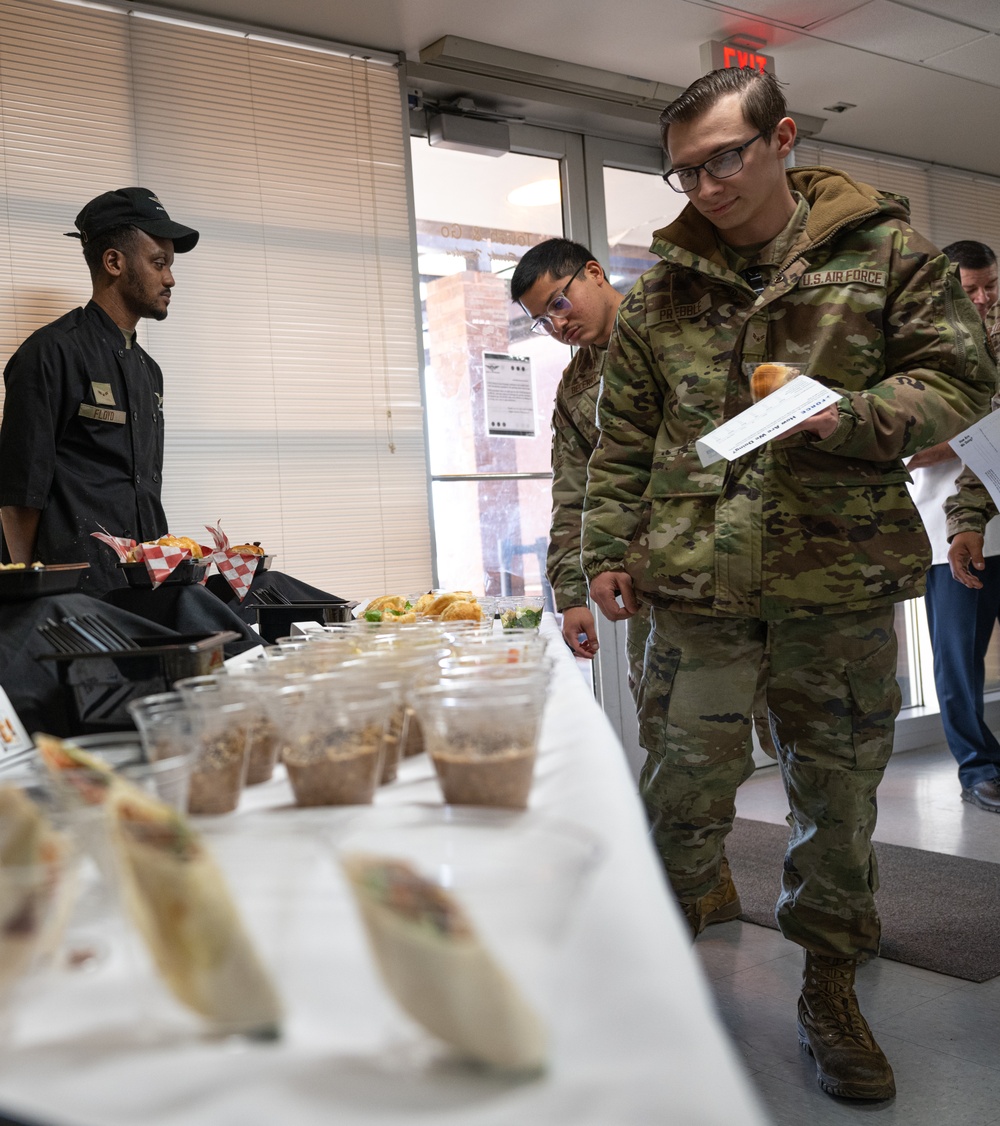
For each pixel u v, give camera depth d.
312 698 0.78
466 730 0.73
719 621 1.83
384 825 0.44
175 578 1.66
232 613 1.70
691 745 1.84
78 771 0.56
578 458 2.58
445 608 1.75
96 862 0.48
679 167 1.75
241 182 3.48
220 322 3.45
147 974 0.43
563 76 3.97
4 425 2.64
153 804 0.45
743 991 2.26
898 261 1.75
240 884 0.43
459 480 4.03
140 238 2.82
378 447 3.73
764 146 1.72
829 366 1.74
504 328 4.17
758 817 3.83
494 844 0.43
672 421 1.89
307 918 0.47
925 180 5.43
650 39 3.83
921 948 2.42
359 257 3.71
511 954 0.39
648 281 1.96
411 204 3.81
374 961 0.40
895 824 3.57
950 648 3.75
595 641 2.42
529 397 4.21
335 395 3.65
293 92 3.58
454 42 3.68
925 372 1.71
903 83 4.41
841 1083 1.78
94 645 1.15
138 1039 0.43
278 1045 0.42
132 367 2.86
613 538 1.98
